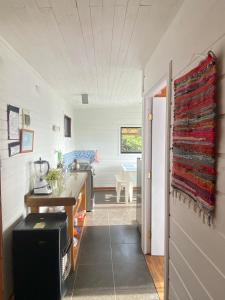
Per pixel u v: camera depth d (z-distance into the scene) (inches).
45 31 83.0
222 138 44.3
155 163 127.2
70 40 90.6
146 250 131.2
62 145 215.6
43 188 115.3
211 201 47.2
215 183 46.6
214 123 46.1
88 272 113.8
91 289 101.3
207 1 51.0
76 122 290.8
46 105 157.6
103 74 140.3
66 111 239.0
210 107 46.9
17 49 99.1
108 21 76.3
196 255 56.4
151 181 128.8
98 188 291.6
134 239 150.3
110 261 123.8
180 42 68.6
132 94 204.2
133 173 235.6
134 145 293.0
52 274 89.5
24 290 89.8
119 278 109.0
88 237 153.3
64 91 187.9
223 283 44.2
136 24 78.4
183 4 65.8
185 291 64.1
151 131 128.0
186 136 59.7
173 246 74.7
